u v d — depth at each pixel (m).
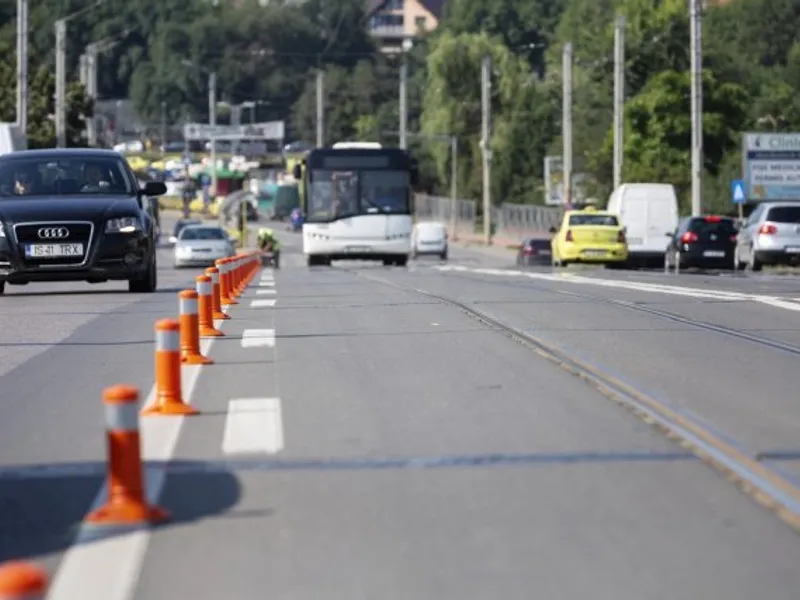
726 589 21.14
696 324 60.03
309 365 45.91
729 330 57.44
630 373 43.69
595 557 22.89
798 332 56.75
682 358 47.78
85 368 46.50
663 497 26.89
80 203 77.75
